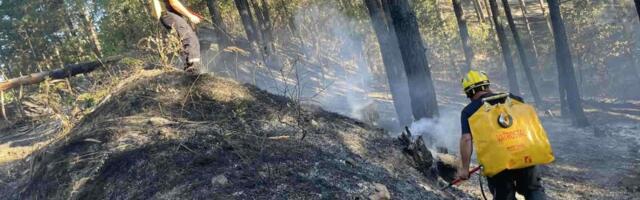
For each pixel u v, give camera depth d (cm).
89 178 446
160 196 386
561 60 1962
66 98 732
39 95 748
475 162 1020
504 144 365
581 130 1883
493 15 2231
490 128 370
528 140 365
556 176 1045
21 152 688
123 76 699
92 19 1861
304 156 465
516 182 396
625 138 1683
